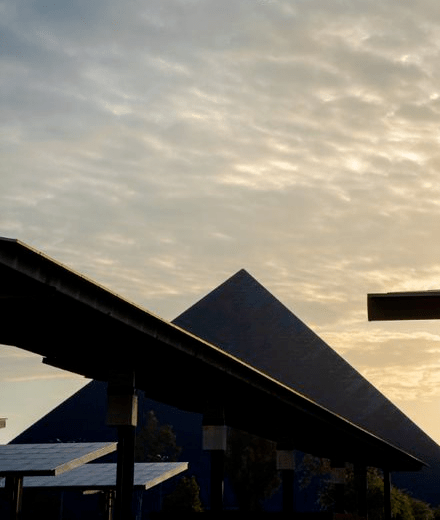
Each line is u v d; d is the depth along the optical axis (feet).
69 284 91.40
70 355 121.39
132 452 119.34
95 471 248.93
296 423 194.90
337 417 198.18
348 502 370.32
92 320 102.42
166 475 254.06
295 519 134.41
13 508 207.10
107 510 248.93
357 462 278.46
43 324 104.06
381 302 72.13
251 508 504.84
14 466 200.95
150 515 138.82
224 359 136.46
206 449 154.81
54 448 220.64
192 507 462.19
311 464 543.39
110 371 122.62
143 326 109.29
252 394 157.79
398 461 277.03
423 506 459.32
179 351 120.98
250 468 509.35
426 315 71.77
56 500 346.54
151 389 154.81
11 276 85.46
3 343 114.01
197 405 165.48
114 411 120.47
